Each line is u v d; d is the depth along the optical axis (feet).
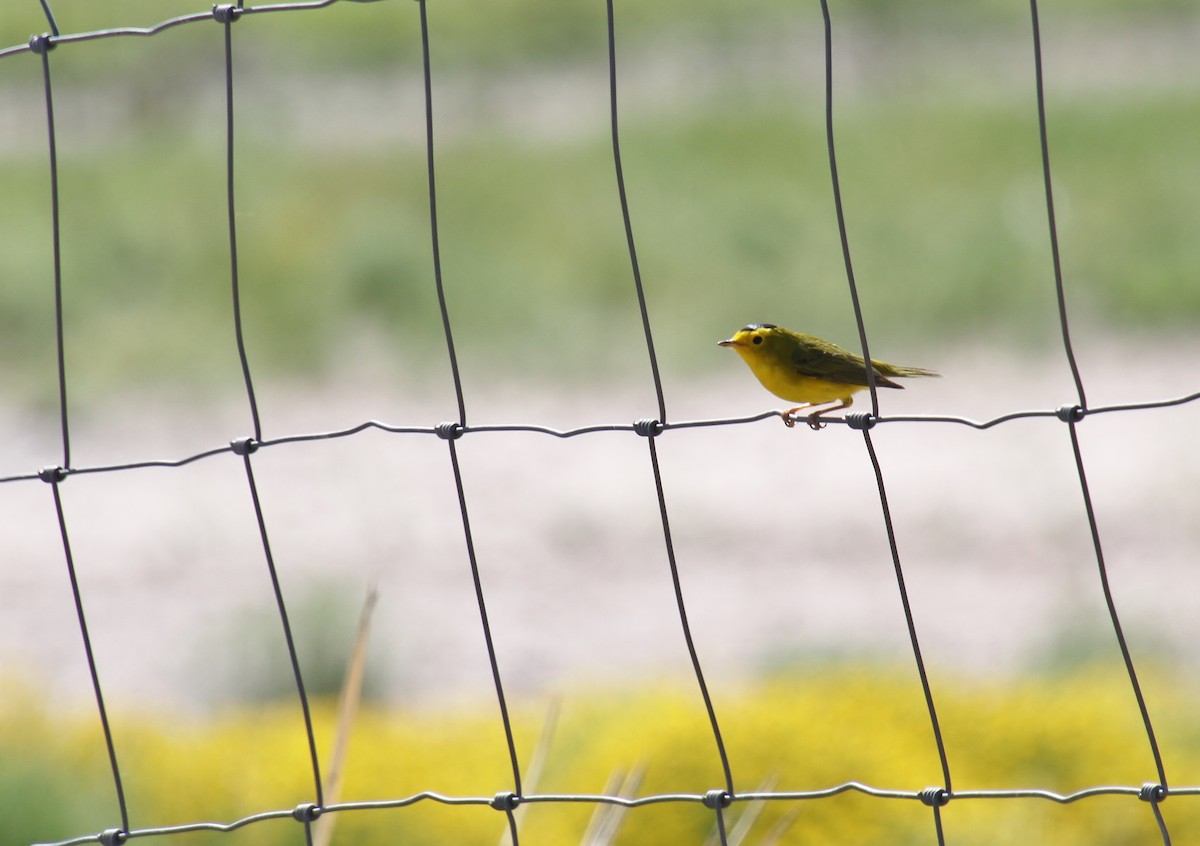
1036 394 65.62
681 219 93.81
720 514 53.11
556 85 128.57
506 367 74.33
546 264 88.17
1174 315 74.43
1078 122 106.63
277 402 71.31
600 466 59.82
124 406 71.20
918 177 99.86
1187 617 40.75
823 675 34.35
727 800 14.23
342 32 138.82
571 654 41.55
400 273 84.53
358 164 109.70
